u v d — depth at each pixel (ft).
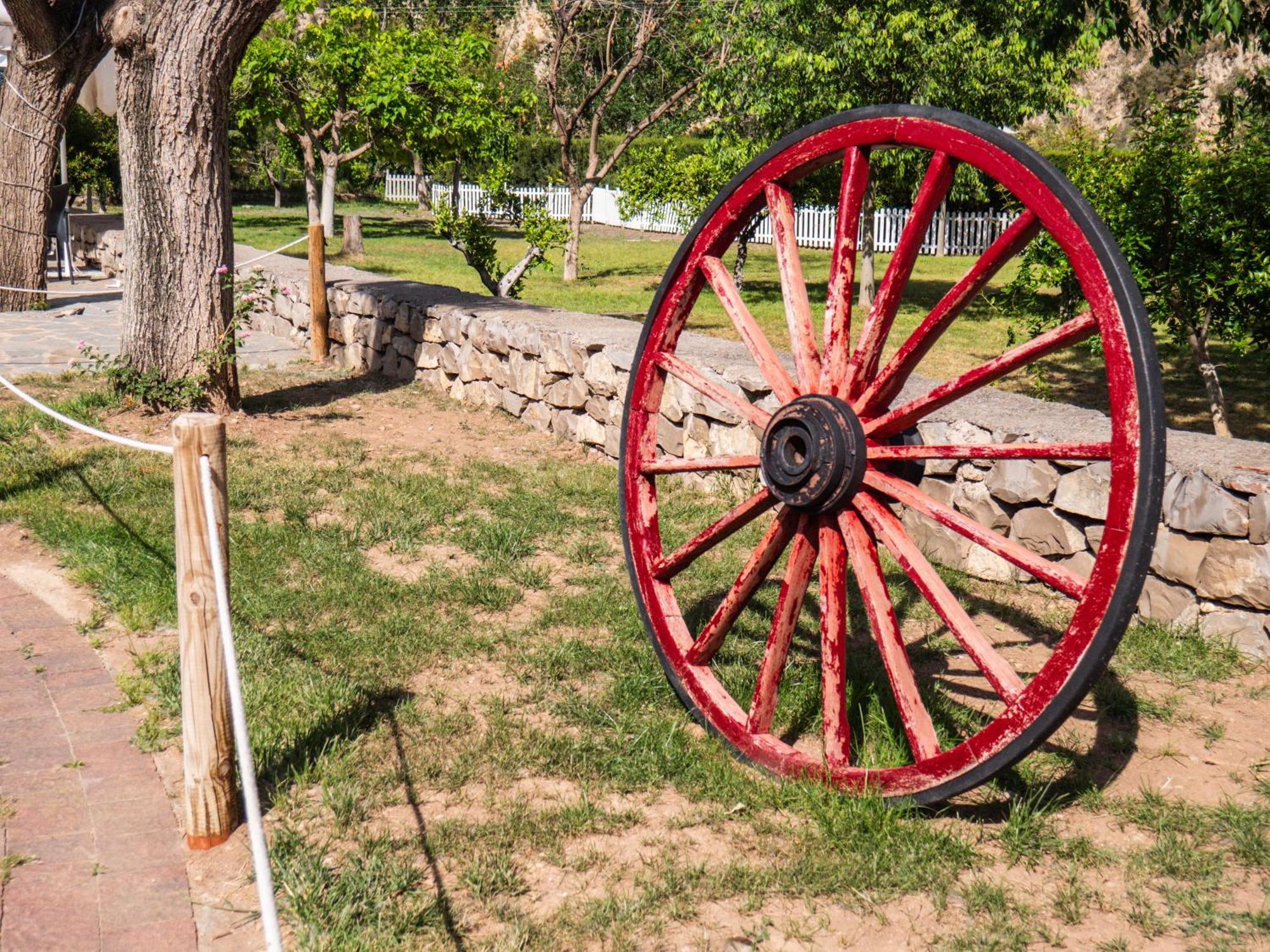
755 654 15.44
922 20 45.60
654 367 13.89
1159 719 13.71
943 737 13.10
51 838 10.89
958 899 10.27
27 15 39.91
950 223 87.10
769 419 12.39
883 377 11.48
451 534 20.25
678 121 86.28
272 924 7.43
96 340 37.29
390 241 83.51
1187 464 15.57
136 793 11.76
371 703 13.82
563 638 16.02
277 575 17.81
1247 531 14.93
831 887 10.32
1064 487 17.03
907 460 11.28
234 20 25.53
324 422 28.27
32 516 19.83
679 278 13.65
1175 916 9.95
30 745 12.65
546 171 121.60
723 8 53.78
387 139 83.20
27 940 9.36
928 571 10.84
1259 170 23.89
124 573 17.43
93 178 97.04
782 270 12.63
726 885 10.35
